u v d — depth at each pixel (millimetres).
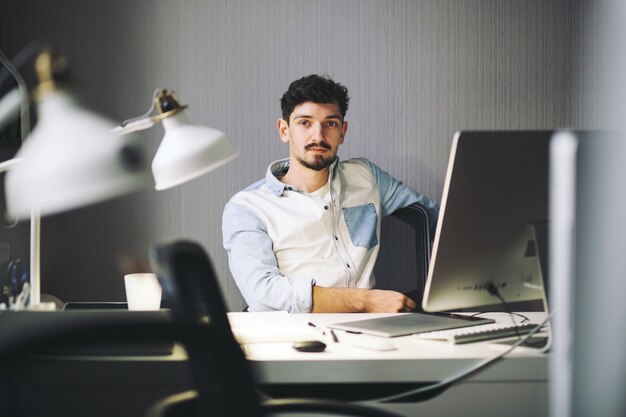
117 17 2971
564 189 1075
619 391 1079
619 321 1092
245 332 1613
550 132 1479
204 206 3021
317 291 2133
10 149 2230
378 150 3057
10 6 2934
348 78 3039
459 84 3070
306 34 3020
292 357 1419
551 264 1493
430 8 3051
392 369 1424
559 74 3092
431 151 3066
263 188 2609
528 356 1445
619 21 3068
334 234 2561
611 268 1101
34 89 993
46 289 2963
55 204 869
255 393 845
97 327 693
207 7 2998
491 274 1518
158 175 1544
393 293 2102
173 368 1404
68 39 2957
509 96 3084
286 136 2697
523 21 3078
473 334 1570
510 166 1465
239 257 2426
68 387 1409
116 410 1417
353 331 1679
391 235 3016
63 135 925
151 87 2988
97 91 2973
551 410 1451
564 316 1085
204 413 901
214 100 3016
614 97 3057
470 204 1458
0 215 2402
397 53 3045
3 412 1127
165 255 898
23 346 665
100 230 2986
